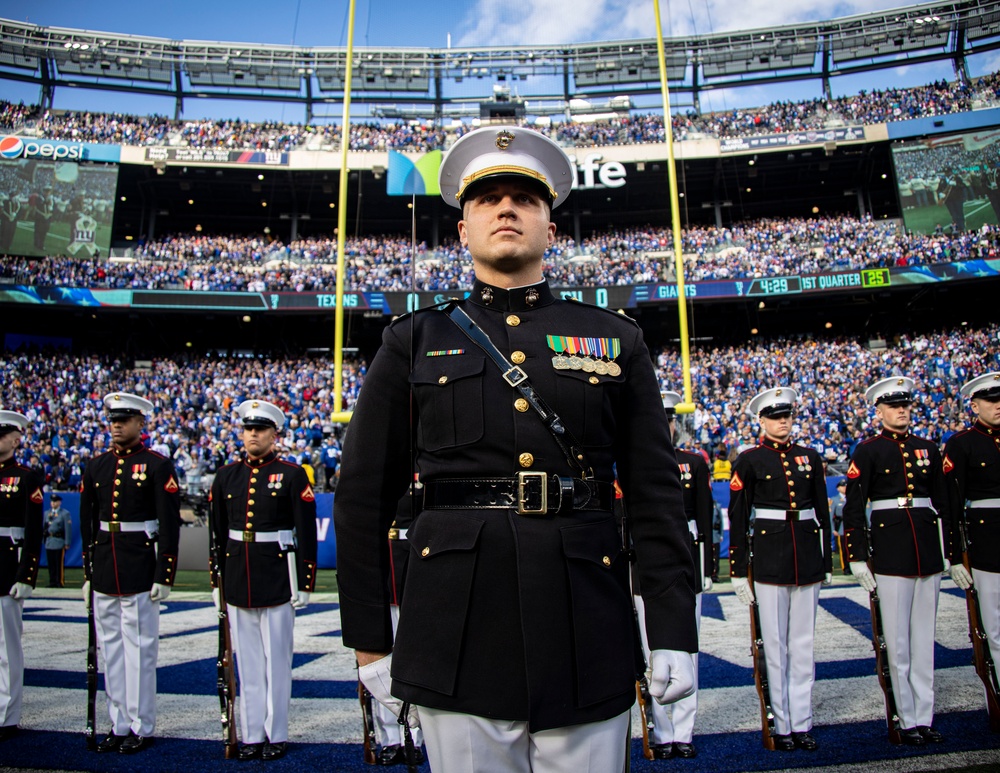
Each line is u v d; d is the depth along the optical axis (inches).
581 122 1393.9
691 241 1288.1
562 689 63.9
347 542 74.5
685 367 634.8
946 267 1083.9
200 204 1364.4
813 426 864.3
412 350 78.6
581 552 68.0
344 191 749.9
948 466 206.8
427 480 73.8
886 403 212.8
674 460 78.7
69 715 223.8
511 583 66.7
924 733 185.6
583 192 1331.2
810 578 202.8
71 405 962.7
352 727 211.6
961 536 200.8
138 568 208.1
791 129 1299.2
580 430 72.9
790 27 1398.9
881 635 194.1
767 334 1306.6
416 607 68.8
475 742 64.0
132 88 1409.9
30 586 217.0
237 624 201.2
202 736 205.5
